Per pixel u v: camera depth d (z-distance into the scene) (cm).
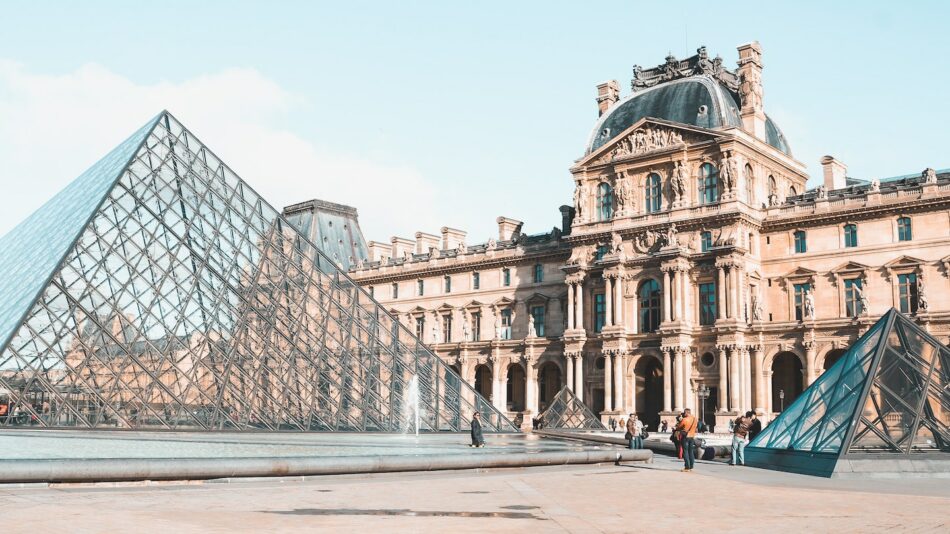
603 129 13262
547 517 2745
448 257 15788
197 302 7225
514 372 14900
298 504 2983
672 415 11519
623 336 12169
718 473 4781
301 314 7856
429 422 8094
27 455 4438
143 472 3453
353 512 2791
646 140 12444
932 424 4769
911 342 5109
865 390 4816
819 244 11550
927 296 10638
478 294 15200
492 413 8675
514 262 14688
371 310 8238
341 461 3975
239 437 6488
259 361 7350
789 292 11719
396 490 3494
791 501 3306
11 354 6056
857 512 2975
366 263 17212
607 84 14025
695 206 11844
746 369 11381
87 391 6309
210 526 2403
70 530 2264
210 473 3622
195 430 6744
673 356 11644
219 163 8300
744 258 11531
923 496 3547
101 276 6738
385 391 7938
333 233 18288
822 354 10962
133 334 6700
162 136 8025
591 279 12862
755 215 11894
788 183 13025
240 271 7750
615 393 12138
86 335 6419
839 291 11312
